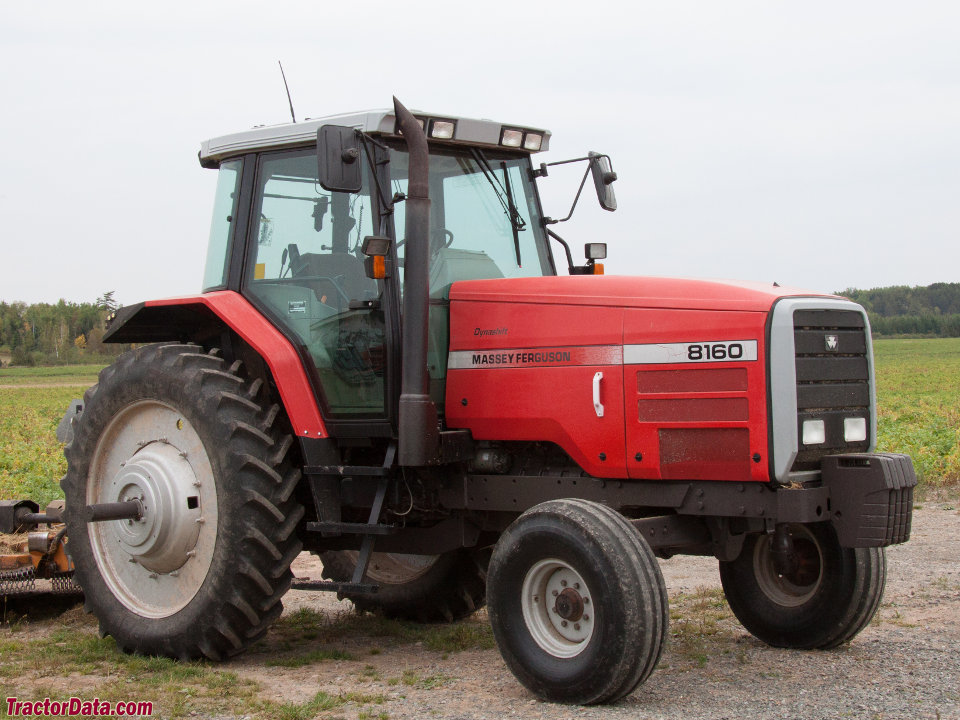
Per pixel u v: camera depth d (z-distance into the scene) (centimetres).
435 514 585
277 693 498
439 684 514
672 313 506
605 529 468
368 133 552
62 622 666
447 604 670
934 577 734
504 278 579
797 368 484
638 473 514
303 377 573
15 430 2548
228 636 554
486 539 621
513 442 568
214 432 561
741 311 488
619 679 455
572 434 530
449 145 594
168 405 587
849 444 517
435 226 579
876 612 568
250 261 608
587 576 466
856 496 486
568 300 538
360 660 571
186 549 574
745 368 484
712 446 494
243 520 549
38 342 10044
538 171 636
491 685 512
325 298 575
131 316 632
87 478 624
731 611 663
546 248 635
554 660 479
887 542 481
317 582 554
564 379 533
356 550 636
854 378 523
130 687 504
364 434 554
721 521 522
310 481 568
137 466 588
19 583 649
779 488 481
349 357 563
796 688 488
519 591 496
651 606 458
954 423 1988
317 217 582
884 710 448
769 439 478
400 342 547
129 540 584
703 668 531
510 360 551
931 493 1152
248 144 610
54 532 676
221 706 474
